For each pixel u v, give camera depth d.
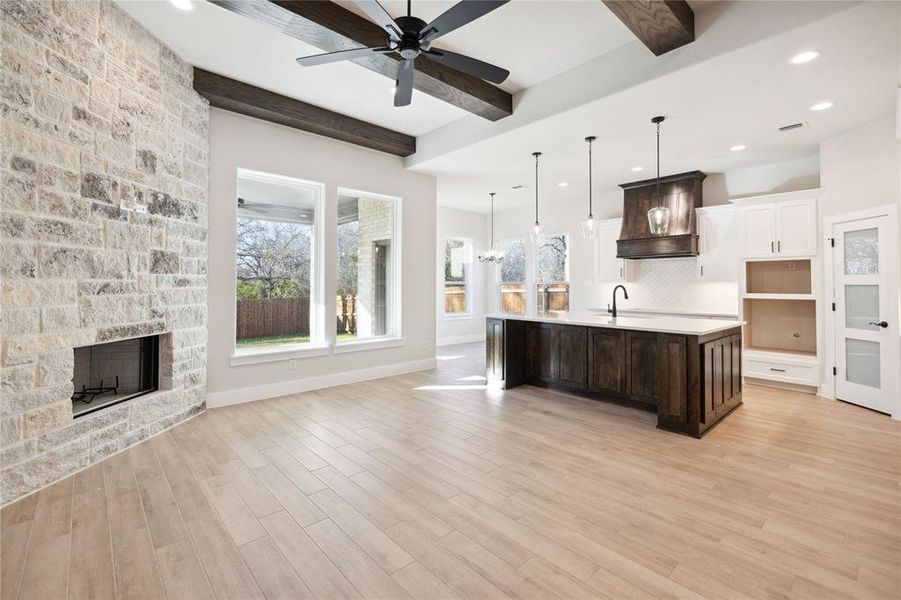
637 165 5.58
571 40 3.32
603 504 2.36
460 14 2.09
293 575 1.78
